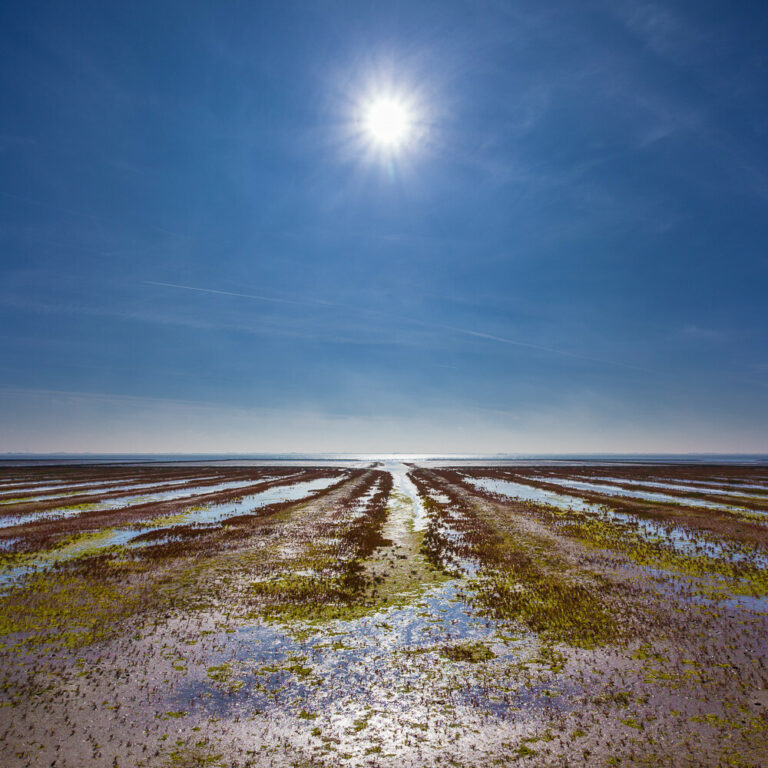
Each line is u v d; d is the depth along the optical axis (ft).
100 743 23.90
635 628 39.22
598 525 93.81
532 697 28.63
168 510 116.88
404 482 228.63
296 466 433.89
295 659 34.27
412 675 31.71
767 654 33.83
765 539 76.33
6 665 32.55
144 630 39.47
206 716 26.61
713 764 21.97
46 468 375.86
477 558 66.23
